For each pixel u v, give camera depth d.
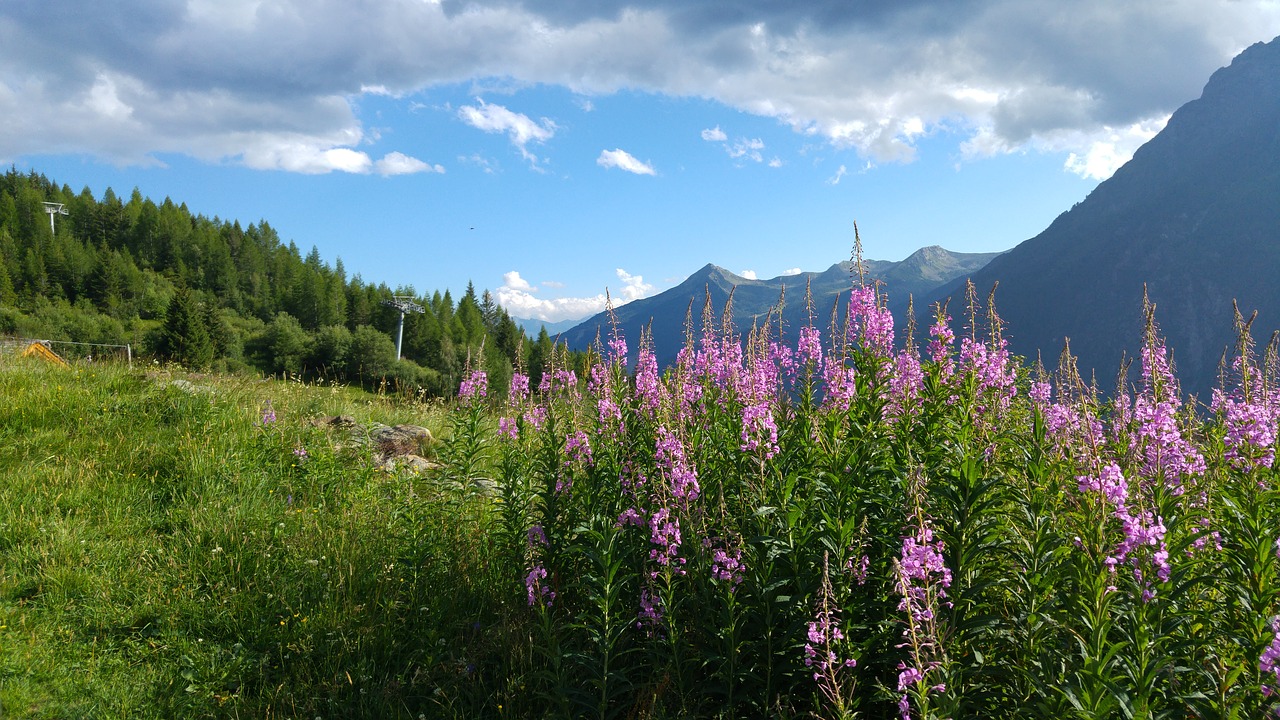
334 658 5.75
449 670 5.62
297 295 145.38
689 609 5.06
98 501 7.74
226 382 13.44
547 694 4.79
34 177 185.75
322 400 13.38
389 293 153.25
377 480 9.02
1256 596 3.39
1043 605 3.80
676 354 7.20
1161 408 4.30
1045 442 4.94
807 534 4.46
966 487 4.09
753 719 4.51
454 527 7.43
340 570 6.73
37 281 125.44
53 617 5.89
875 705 4.19
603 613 4.79
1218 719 3.06
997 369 5.88
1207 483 4.57
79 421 9.65
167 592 6.39
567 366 7.78
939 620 3.72
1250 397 4.98
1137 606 3.32
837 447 5.04
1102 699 3.03
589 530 5.03
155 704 5.14
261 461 9.22
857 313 5.93
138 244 162.75
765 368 6.64
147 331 101.44
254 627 6.11
